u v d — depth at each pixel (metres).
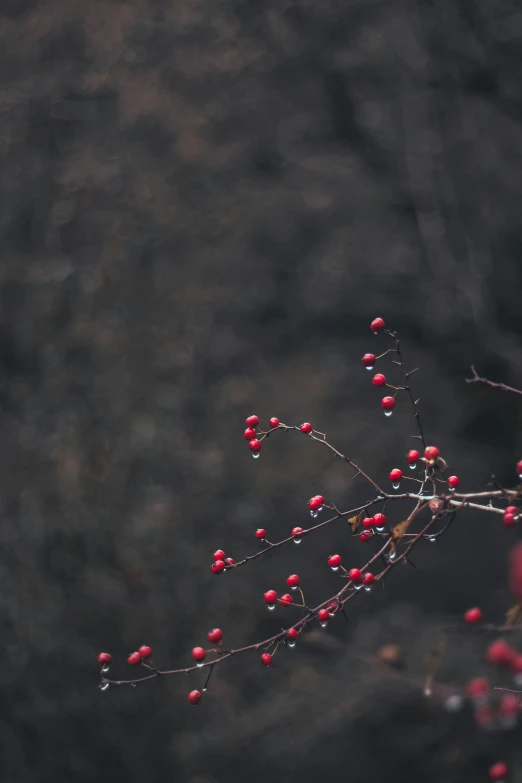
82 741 8.59
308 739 7.73
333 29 10.20
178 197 9.91
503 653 3.49
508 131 10.17
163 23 10.06
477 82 10.07
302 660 8.40
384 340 10.10
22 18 10.45
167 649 8.67
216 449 9.23
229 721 8.20
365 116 10.32
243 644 8.61
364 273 10.09
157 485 9.07
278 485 9.10
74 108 10.08
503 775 3.47
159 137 10.03
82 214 9.87
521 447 9.68
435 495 2.60
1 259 9.84
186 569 8.82
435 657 3.30
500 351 9.83
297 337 10.06
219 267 9.83
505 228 10.10
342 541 8.91
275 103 10.27
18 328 9.73
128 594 8.80
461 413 9.78
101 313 9.59
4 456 9.41
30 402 9.59
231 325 9.80
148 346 9.51
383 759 7.49
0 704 8.81
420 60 10.09
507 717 4.41
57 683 8.74
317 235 10.18
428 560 8.81
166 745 8.41
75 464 9.17
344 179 10.33
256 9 10.25
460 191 10.21
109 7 10.05
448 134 10.22
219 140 10.11
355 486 9.06
